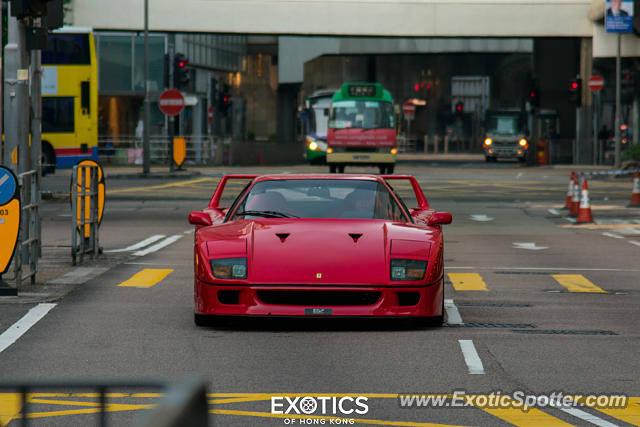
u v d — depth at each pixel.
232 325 16.86
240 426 10.41
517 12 94.31
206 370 13.23
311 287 15.66
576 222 40.50
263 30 93.75
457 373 13.12
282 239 16.38
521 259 28.22
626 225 39.59
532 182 68.00
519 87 153.75
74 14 91.31
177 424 4.11
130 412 11.02
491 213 45.16
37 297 19.84
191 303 19.45
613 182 70.06
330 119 75.69
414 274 15.93
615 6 80.94
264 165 97.62
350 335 15.91
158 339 15.52
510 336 15.95
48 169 72.06
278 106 138.38
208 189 59.56
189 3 92.56
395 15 94.44
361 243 16.25
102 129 97.81
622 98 97.25
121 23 92.00
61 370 13.17
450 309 18.95
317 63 145.25
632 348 14.98
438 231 17.42
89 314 17.98
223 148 98.00
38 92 29.59
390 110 76.00
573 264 27.00
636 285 22.77
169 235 35.03
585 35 94.12
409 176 20.73
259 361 13.84
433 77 159.00
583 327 16.92
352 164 75.50
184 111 103.88
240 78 131.75
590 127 96.44
